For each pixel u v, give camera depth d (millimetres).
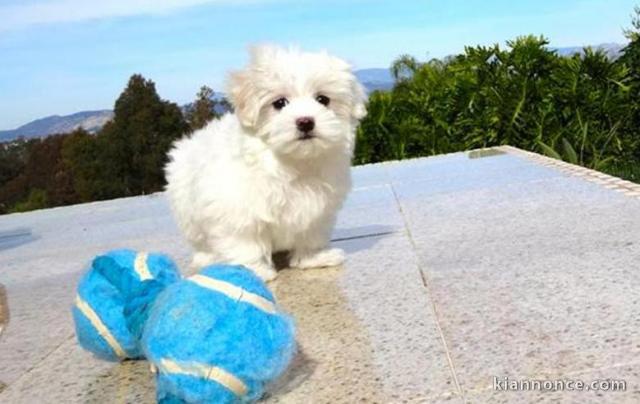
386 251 563
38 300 564
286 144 472
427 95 1603
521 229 577
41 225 1236
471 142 1454
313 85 506
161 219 1040
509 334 337
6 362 399
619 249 469
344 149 516
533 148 1365
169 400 285
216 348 278
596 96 1312
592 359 297
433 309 392
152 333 288
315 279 498
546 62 1389
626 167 1271
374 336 360
